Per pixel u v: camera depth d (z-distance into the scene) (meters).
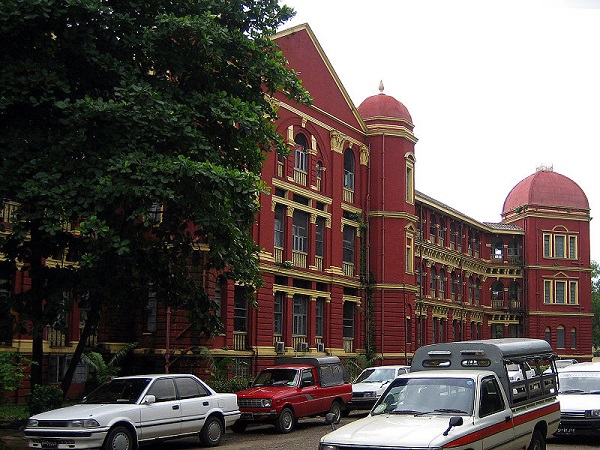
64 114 16.80
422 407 11.16
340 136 41.69
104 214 17.22
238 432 21.31
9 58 16.58
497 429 11.23
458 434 10.02
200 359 29.92
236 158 19.89
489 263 65.62
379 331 43.19
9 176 16.20
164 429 16.55
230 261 18.91
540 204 67.00
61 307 17.84
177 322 29.95
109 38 17.58
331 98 41.38
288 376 22.23
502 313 65.12
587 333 66.44
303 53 38.97
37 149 16.62
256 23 20.30
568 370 19.80
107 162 16.44
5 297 18.19
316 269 38.94
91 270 18.16
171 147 17.44
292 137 37.31
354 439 9.91
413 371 12.96
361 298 43.28
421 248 52.47
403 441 9.61
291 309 36.75
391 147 44.56
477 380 11.33
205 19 18.17
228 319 32.03
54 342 27.62
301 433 21.06
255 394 20.97
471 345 12.52
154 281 20.08
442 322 57.50
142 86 17.16
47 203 15.81
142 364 30.56
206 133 19.25
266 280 34.84
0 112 16.62
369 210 44.03
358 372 39.38
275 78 19.91
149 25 18.53
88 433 14.79
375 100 45.69
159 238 19.52
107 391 16.88
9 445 16.67
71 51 17.22
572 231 67.50
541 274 66.12
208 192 17.16
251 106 19.44
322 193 39.91
